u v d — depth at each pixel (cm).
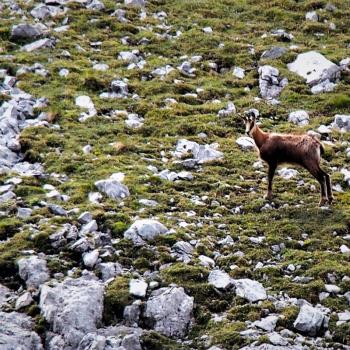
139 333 4628
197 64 9512
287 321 4706
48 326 4684
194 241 5606
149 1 11525
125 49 9875
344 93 8688
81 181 6562
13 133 7519
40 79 8812
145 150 7325
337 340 4588
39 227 5634
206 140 7644
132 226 5625
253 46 10012
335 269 5191
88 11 10881
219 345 4516
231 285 5053
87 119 7950
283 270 5288
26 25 9975
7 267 5216
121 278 5084
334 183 6688
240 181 6744
